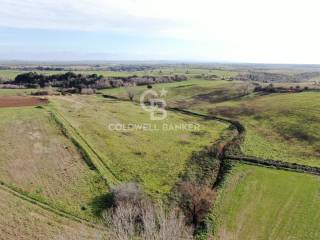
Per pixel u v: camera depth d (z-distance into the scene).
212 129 68.69
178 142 58.44
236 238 31.95
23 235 29.81
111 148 52.62
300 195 39.59
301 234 32.59
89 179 41.75
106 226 32.56
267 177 44.06
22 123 57.81
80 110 74.19
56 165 44.28
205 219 34.97
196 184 42.38
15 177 39.97
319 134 59.75
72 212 35.00
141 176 44.03
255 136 62.66
